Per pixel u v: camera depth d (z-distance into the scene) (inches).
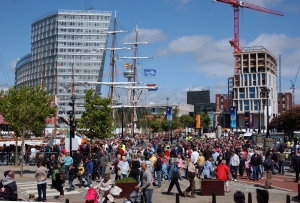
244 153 1077.8
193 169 722.8
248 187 869.8
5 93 1382.9
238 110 5418.3
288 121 2588.6
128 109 3833.7
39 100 1180.5
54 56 5629.9
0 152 1311.5
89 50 5595.5
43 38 5866.1
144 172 577.6
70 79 5531.5
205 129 5359.3
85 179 885.8
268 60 5590.6
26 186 862.5
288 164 1365.7
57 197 723.4
